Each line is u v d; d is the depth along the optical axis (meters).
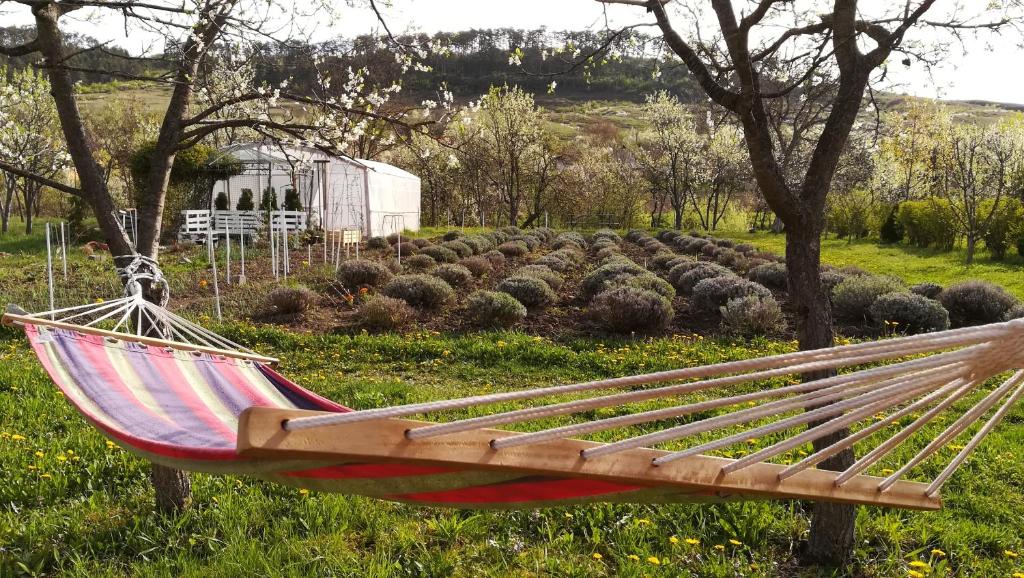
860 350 1.74
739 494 2.24
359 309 13.58
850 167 38.69
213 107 5.03
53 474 5.27
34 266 18.62
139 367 3.64
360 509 4.91
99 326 11.13
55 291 14.91
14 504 4.81
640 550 4.44
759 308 12.37
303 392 4.08
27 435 6.20
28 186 30.23
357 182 29.16
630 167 47.72
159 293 4.80
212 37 5.07
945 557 4.59
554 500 2.22
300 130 5.27
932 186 36.12
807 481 2.35
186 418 3.11
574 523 4.82
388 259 21.41
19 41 5.81
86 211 27.48
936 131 27.91
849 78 4.39
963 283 14.11
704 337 12.26
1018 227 24.00
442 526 4.67
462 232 35.09
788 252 4.50
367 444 1.79
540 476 2.08
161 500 4.82
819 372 4.37
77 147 4.68
